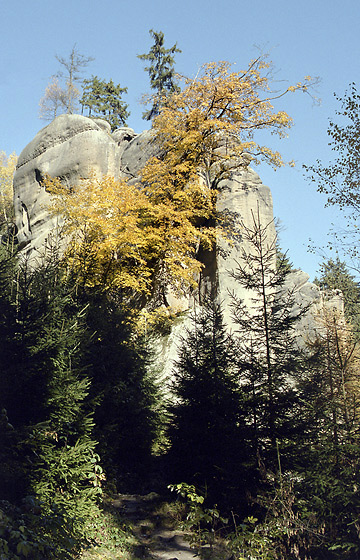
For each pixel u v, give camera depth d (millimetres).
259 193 28594
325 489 9492
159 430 17312
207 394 13445
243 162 29969
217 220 28219
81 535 8297
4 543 6020
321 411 11664
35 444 8430
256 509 11422
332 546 8430
